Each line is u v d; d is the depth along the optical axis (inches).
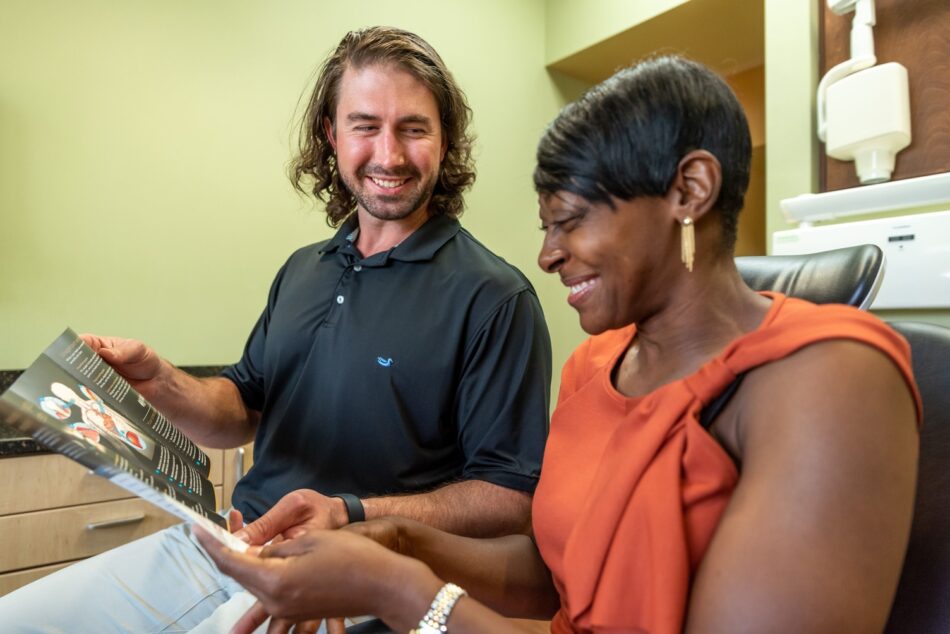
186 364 77.7
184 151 77.3
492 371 42.2
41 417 19.9
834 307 18.7
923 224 54.0
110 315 72.4
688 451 19.3
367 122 44.3
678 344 22.6
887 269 56.2
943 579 21.2
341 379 43.6
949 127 59.2
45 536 56.4
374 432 42.8
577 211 21.3
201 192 78.6
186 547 39.8
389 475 42.9
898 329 27.1
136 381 44.1
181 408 46.2
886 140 61.0
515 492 40.0
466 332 43.0
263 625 32.2
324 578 19.8
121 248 73.0
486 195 106.7
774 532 15.9
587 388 25.9
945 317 54.4
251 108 82.4
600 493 20.9
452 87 48.7
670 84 20.3
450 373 42.7
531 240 113.1
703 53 108.0
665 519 18.7
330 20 89.4
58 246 69.1
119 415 28.4
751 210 134.2
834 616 15.0
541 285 113.7
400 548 28.0
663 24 97.6
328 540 20.6
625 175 20.2
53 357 29.1
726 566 16.3
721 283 21.9
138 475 20.4
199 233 78.5
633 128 20.1
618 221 20.8
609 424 23.9
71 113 69.8
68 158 69.6
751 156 21.5
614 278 21.4
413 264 45.3
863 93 61.6
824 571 15.3
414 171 45.2
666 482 19.3
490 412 42.0
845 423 16.2
